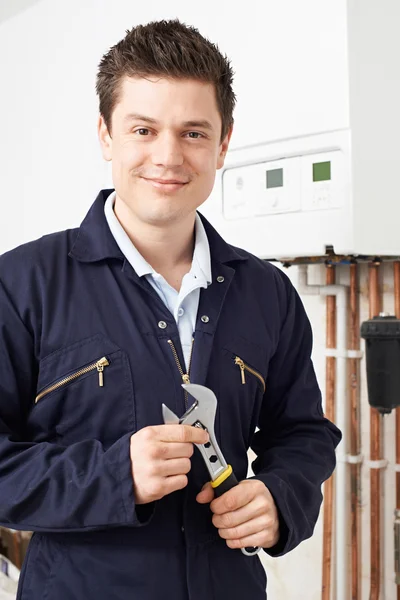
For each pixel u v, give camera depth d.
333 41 1.28
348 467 1.56
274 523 0.81
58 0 2.21
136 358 0.81
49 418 0.82
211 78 0.79
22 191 2.44
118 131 0.81
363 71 1.29
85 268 0.85
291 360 1.02
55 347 0.80
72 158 2.17
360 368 1.54
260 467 0.96
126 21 1.92
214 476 0.79
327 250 1.38
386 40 1.35
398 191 1.38
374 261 1.46
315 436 0.98
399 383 1.33
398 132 1.38
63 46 2.19
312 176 1.33
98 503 0.73
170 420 0.76
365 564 1.54
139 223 0.86
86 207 2.11
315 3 1.31
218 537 0.84
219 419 0.87
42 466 0.76
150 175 0.79
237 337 0.90
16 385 0.81
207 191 0.83
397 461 1.48
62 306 0.81
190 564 0.80
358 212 1.28
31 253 0.84
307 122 1.33
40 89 2.32
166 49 0.77
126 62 0.79
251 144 1.44
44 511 0.74
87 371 0.80
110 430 0.81
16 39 2.44
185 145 0.80
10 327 0.80
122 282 0.85
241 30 1.47
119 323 0.82
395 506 1.50
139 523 0.73
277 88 1.38
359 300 1.54
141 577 0.78
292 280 1.66
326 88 1.30
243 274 0.96
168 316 0.85
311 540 1.62
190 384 0.78
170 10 1.73
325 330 1.60
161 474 0.72
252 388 0.91
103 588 0.78
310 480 0.90
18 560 2.17
